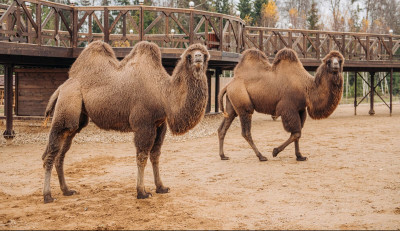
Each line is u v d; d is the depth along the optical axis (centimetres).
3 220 516
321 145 1141
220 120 1831
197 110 593
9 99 1229
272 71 926
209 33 1477
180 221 505
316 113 909
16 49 1101
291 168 831
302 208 555
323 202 583
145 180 749
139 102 606
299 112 946
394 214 518
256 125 1748
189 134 1398
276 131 1505
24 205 589
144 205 581
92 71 634
